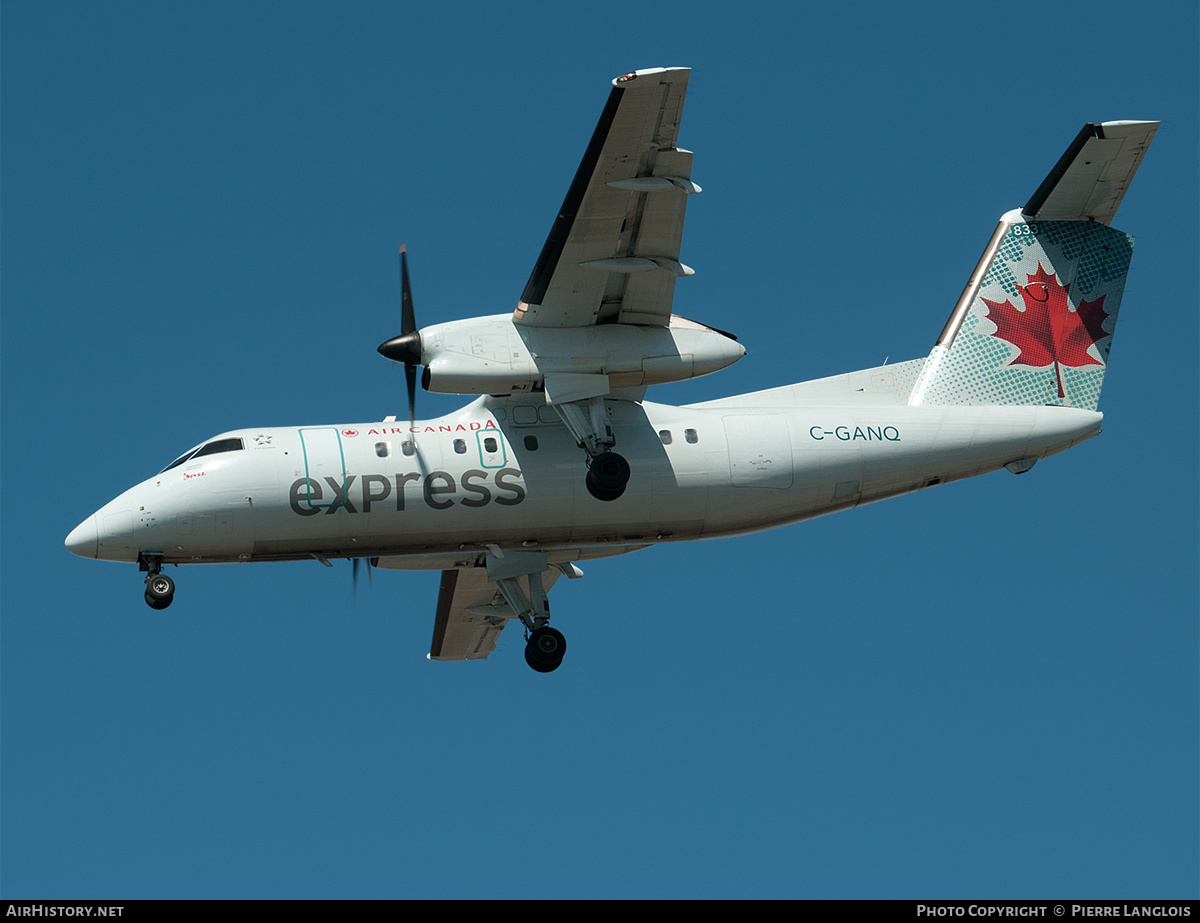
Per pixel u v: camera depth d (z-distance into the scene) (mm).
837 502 75250
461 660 90938
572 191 62906
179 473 69750
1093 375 79562
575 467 71188
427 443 70625
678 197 64062
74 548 69062
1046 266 80000
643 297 68188
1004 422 77062
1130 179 78125
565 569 80625
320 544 70375
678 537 74250
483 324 67875
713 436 73188
